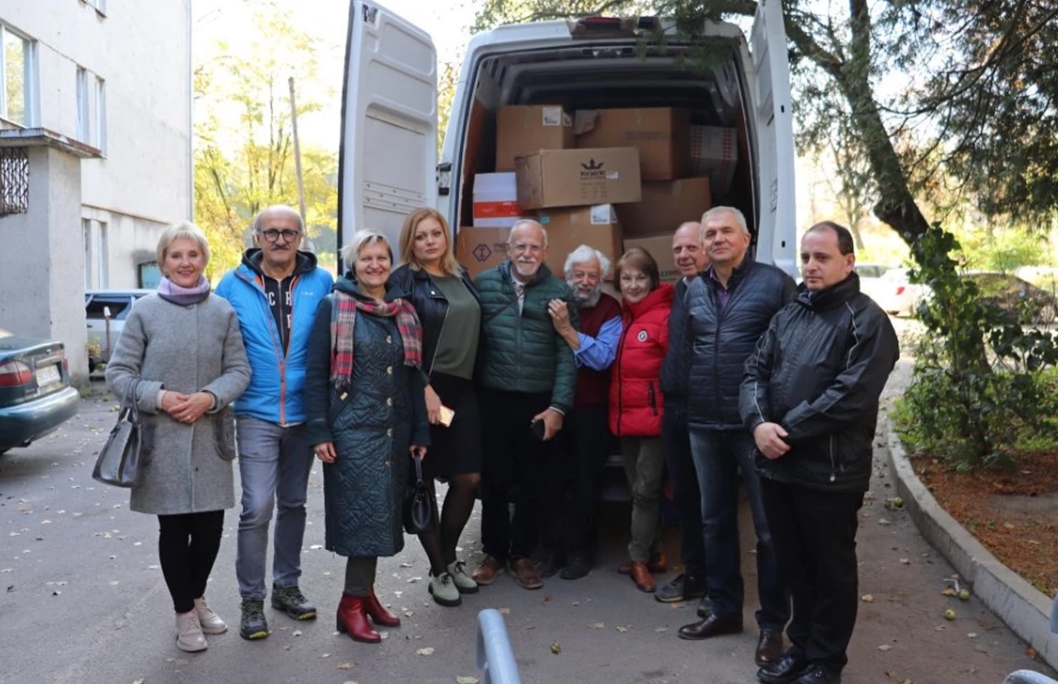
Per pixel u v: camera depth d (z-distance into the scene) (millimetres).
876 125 8250
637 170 6059
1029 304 7469
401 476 4598
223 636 4668
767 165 5836
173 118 26438
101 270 21906
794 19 8195
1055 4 7457
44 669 4312
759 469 3977
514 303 5164
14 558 6004
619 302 5562
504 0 10289
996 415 6949
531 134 6340
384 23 5922
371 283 4574
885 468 8188
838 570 3852
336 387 4469
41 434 8383
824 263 3805
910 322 8891
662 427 4887
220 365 4465
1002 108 7898
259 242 4695
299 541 4934
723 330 4422
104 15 21656
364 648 4508
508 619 4863
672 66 6609
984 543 5480
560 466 5418
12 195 13289
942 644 4488
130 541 6367
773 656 4254
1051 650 4219
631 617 4883
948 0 7641
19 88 18297
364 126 5734
